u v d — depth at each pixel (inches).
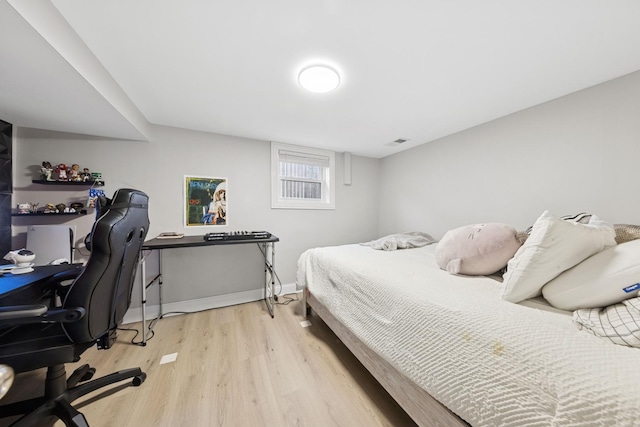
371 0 37.8
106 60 52.1
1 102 56.9
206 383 54.9
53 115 64.4
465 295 41.4
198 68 55.6
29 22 33.0
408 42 47.0
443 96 68.6
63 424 44.1
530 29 43.2
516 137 78.5
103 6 38.2
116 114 64.2
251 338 74.7
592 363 23.1
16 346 37.8
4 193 67.5
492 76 58.5
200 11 39.6
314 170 126.0
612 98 58.9
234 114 81.2
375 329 48.4
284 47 48.6
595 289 31.0
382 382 47.8
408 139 107.6
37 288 54.1
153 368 60.1
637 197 55.6
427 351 36.2
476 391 29.0
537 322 30.5
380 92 66.4
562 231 34.9
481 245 51.7
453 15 40.4
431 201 110.2
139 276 86.8
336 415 46.6
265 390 52.9
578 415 21.0
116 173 84.0
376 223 141.8
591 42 46.3
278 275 113.9
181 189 93.8
